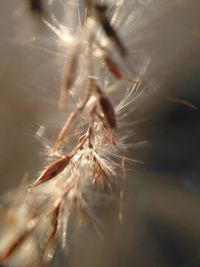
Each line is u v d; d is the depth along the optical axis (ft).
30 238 0.25
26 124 0.49
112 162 0.25
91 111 0.21
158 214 0.59
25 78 0.48
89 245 0.48
